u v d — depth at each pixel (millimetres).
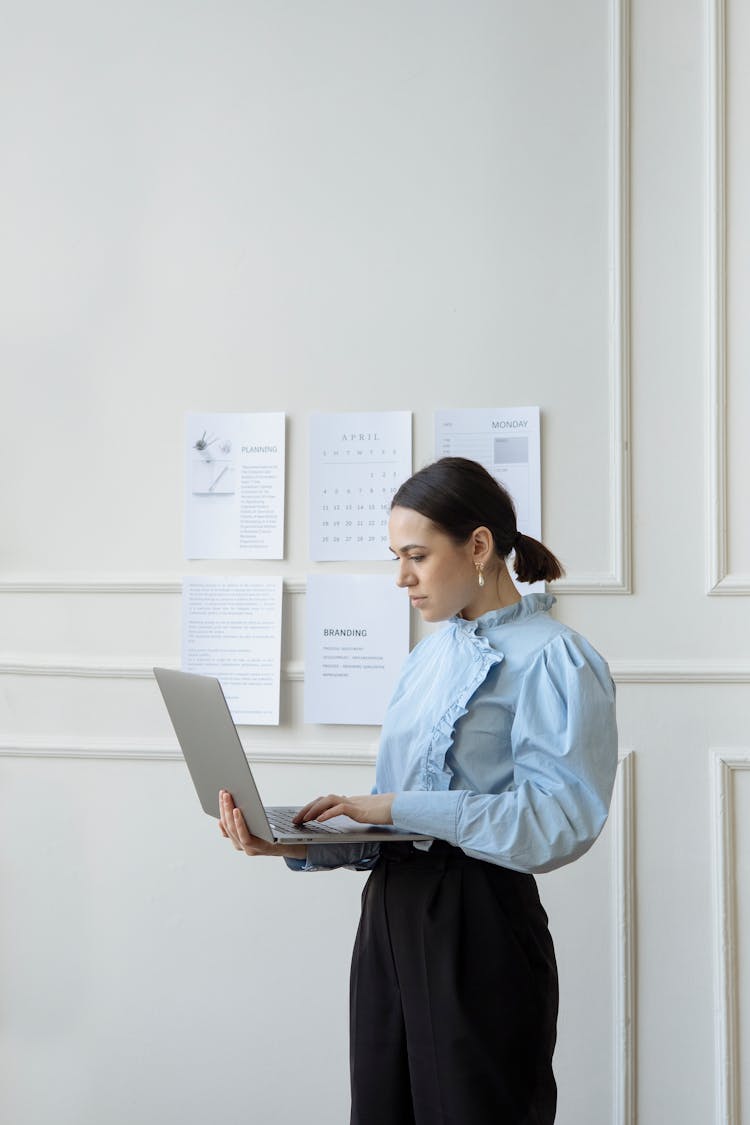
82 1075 2623
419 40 2641
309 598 2590
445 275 2604
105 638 2680
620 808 2451
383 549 2580
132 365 2713
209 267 2697
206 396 2678
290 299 2660
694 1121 2400
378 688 2555
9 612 2723
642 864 2453
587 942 2457
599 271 2551
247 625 2605
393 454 2588
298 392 2641
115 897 2643
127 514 2691
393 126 2641
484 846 1426
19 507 2730
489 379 2572
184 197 2715
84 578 2682
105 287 2734
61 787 2682
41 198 2766
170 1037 2600
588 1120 2426
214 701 1430
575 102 2578
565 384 2545
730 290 2508
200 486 2656
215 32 2721
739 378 2492
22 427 2742
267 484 2631
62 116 2768
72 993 2639
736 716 2451
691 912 2436
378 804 1484
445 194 2613
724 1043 2389
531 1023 1482
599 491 2520
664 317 2523
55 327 2746
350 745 2564
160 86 2736
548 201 2576
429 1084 1453
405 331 2609
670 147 2539
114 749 2643
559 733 1482
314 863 1696
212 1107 2574
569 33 2588
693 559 2484
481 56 2617
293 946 2578
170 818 2639
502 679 1548
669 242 2531
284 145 2682
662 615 2484
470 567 1608
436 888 1509
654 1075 2418
